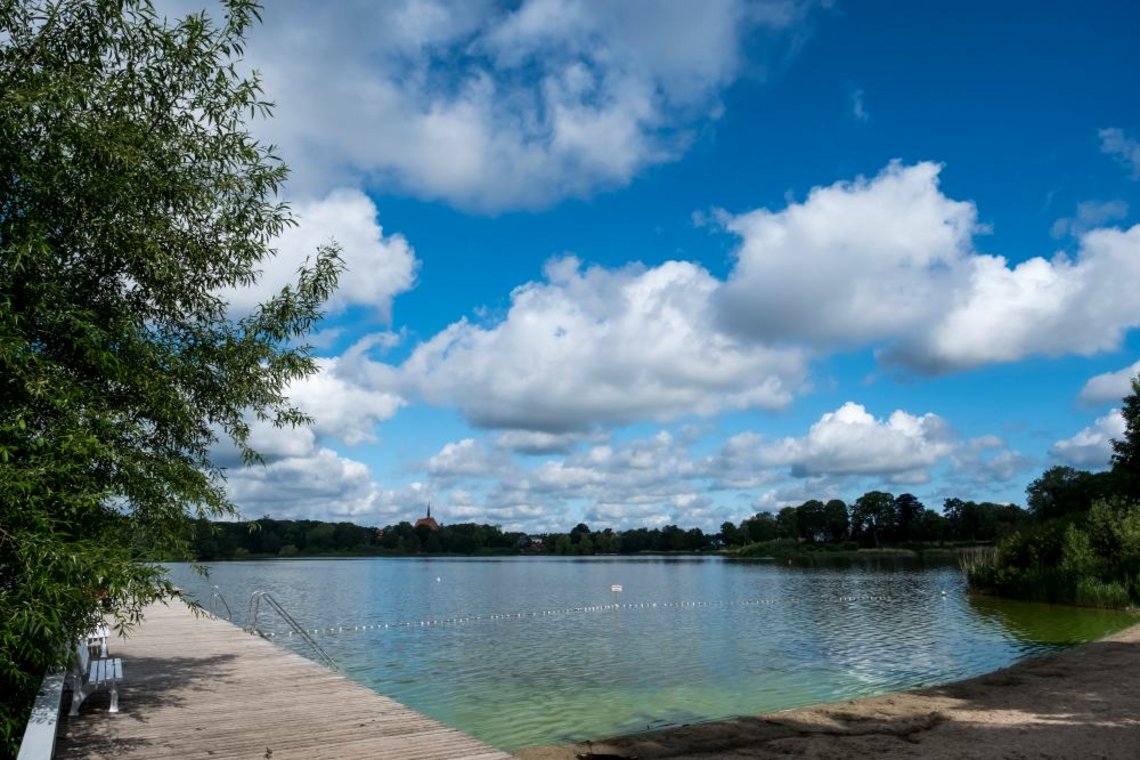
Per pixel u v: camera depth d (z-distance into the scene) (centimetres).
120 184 800
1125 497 4612
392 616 4384
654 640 3102
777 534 19588
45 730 692
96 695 1016
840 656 2583
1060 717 1461
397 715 908
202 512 944
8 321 698
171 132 901
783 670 2309
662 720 1661
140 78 876
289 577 9519
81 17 823
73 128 758
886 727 1433
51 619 673
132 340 840
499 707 1817
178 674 1157
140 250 835
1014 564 4916
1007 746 1261
